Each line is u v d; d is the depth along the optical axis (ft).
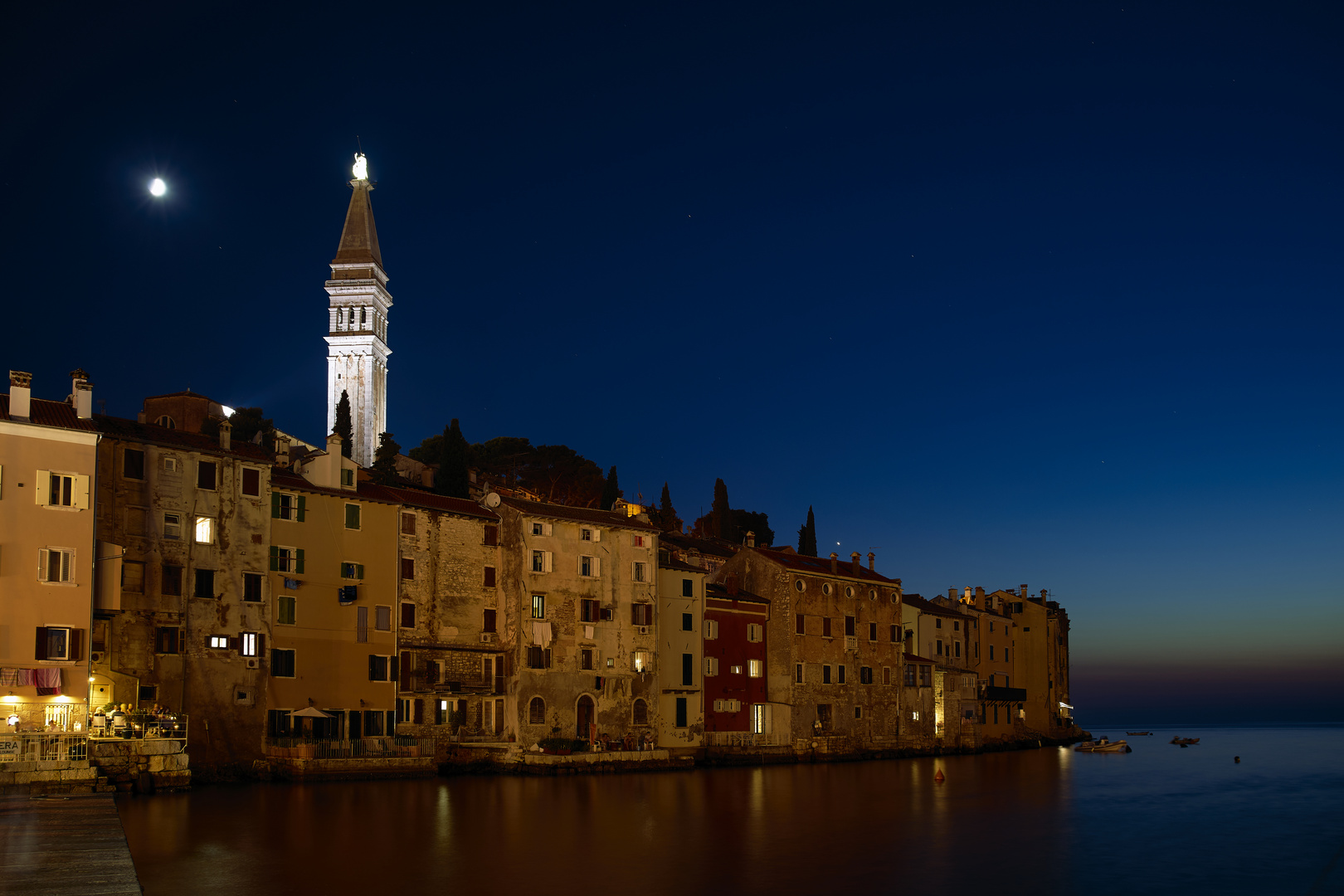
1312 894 130.31
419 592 237.04
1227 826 190.29
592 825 159.74
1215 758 412.16
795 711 303.48
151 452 197.16
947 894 120.57
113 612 184.03
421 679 231.71
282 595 213.05
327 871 118.62
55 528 171.53
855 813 183.52
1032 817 189.06
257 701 204.85
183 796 171.53
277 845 132.26
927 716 352.28
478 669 242.99
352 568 224.94
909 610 369.30
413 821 156.04
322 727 215.10
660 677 274.16
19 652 165.48
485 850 135.95
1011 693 411.34
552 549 255.29
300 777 197.26
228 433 211.00
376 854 129.70
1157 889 130.21
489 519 252.42
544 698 247.29
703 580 290.56
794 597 309.01
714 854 139.33
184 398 337.11
